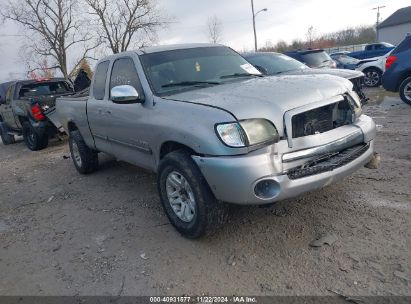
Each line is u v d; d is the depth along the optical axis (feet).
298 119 10.96
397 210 12.73
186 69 14.61
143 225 14.12
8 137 39.86
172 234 13.10
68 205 17.34
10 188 21.59
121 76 15.46
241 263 10.93
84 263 12.02
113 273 11.25
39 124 30.73
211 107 11.03
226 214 11.72
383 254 10.48
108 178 20.56
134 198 17.01
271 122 10.64
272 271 10.40
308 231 12.16
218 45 16.90
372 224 12.07
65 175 22.65
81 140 20.77
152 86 13.61
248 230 12.64
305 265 10.47
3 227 15.81
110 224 14.61
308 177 10.76
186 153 11.80
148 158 14.35
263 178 10.28
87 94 19.90
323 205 13.73
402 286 9.19
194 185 11.37
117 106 15.21
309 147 10.94
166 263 11.39
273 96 11.22
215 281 10.28
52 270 11.89
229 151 10.34
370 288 9.26
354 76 24.50
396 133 22.13
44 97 32.22
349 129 11.98
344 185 15.19
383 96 38.58
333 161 11.19
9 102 35.27
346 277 9.76
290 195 10.64
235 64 15.84
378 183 15.03
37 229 15.15
